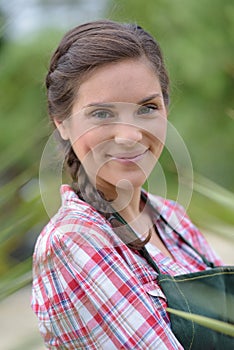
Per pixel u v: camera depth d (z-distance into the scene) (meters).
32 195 1.77
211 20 5.41
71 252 1.63
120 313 1.60
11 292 1.58
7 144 4.41
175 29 5.34
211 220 1.60
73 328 1.66
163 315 1.66
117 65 1.62
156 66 1.67
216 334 1.68
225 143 5.62
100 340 1.62
